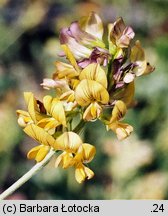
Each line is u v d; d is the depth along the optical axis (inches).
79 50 4.2
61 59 11.4
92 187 9.5
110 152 9.4
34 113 4.2
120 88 4.1
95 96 4.0
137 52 4.1
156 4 11.3
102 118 4.2
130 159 9.3
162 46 10.0
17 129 9.8
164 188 9.0
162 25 10.5
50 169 9.6
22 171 9.9
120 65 4.1
